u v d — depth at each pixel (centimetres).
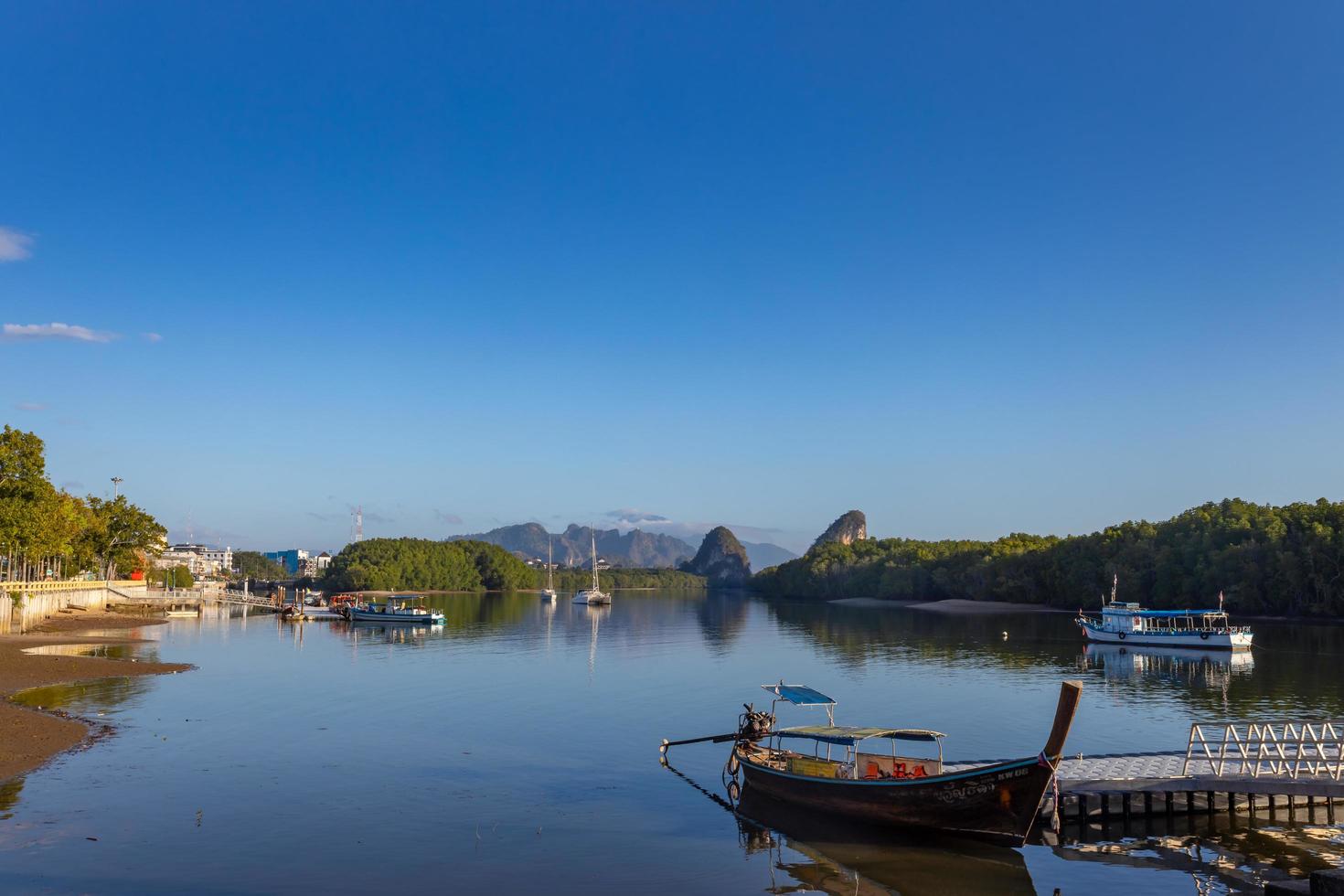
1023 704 6134
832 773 3706
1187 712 5831
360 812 3509
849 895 2812
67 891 2642
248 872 2844
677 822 3503
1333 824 3506
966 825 3172
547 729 5222
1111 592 16412
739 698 6431
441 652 9781
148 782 3828
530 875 2908
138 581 19112
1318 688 6938
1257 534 14862
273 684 6894
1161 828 3416
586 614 18625
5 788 3684
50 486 12125
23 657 7744
